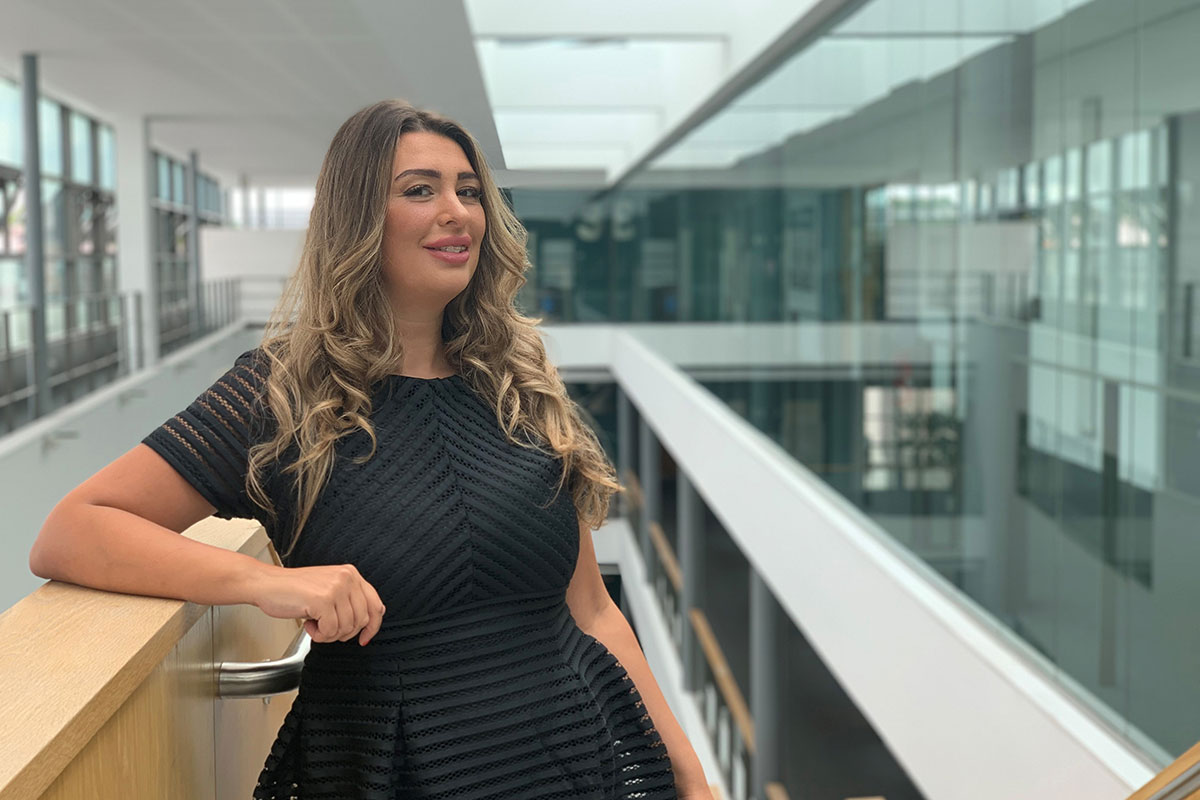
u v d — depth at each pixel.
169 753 1.09
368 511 1.17
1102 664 3.27
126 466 1.13
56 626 1.00
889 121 5.34
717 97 9.87
